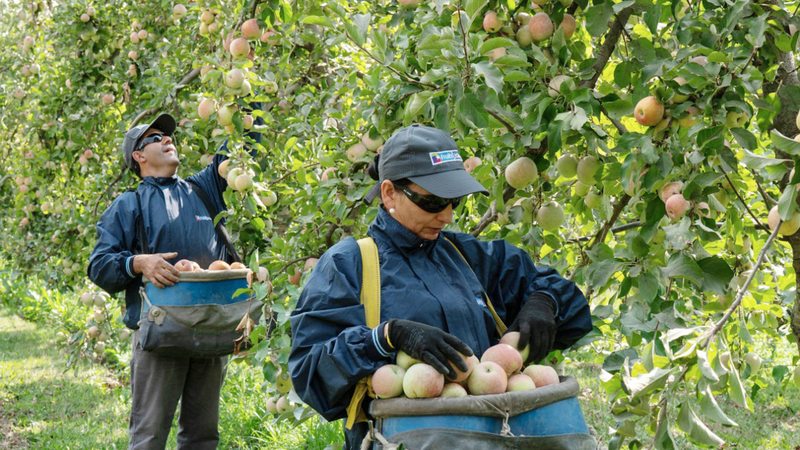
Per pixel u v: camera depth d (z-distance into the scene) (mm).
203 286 4129
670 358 2266
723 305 3189
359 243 2361
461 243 2561
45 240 8961
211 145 6109
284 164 4652
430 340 2070
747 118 2812
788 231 2535
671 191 2621
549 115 2752
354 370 2111
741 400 2213
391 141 2322
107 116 8156
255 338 3719
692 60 2709
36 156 8742
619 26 3094
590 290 3389
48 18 9297
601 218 3482
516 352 2248
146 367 4383
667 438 2225
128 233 4426
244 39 4199
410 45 3572
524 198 3328
